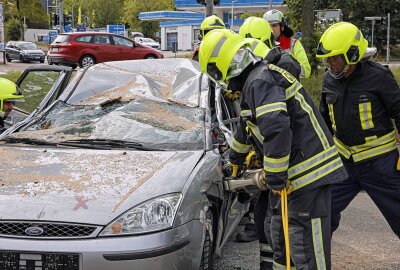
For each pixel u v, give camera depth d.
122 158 3.89
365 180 4.16
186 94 4.96
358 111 4.04
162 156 3.93
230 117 5.22
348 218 5.91
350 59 3.83
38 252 3.12
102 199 3.32
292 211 3.33
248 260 4.63
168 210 3.32
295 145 3.30
